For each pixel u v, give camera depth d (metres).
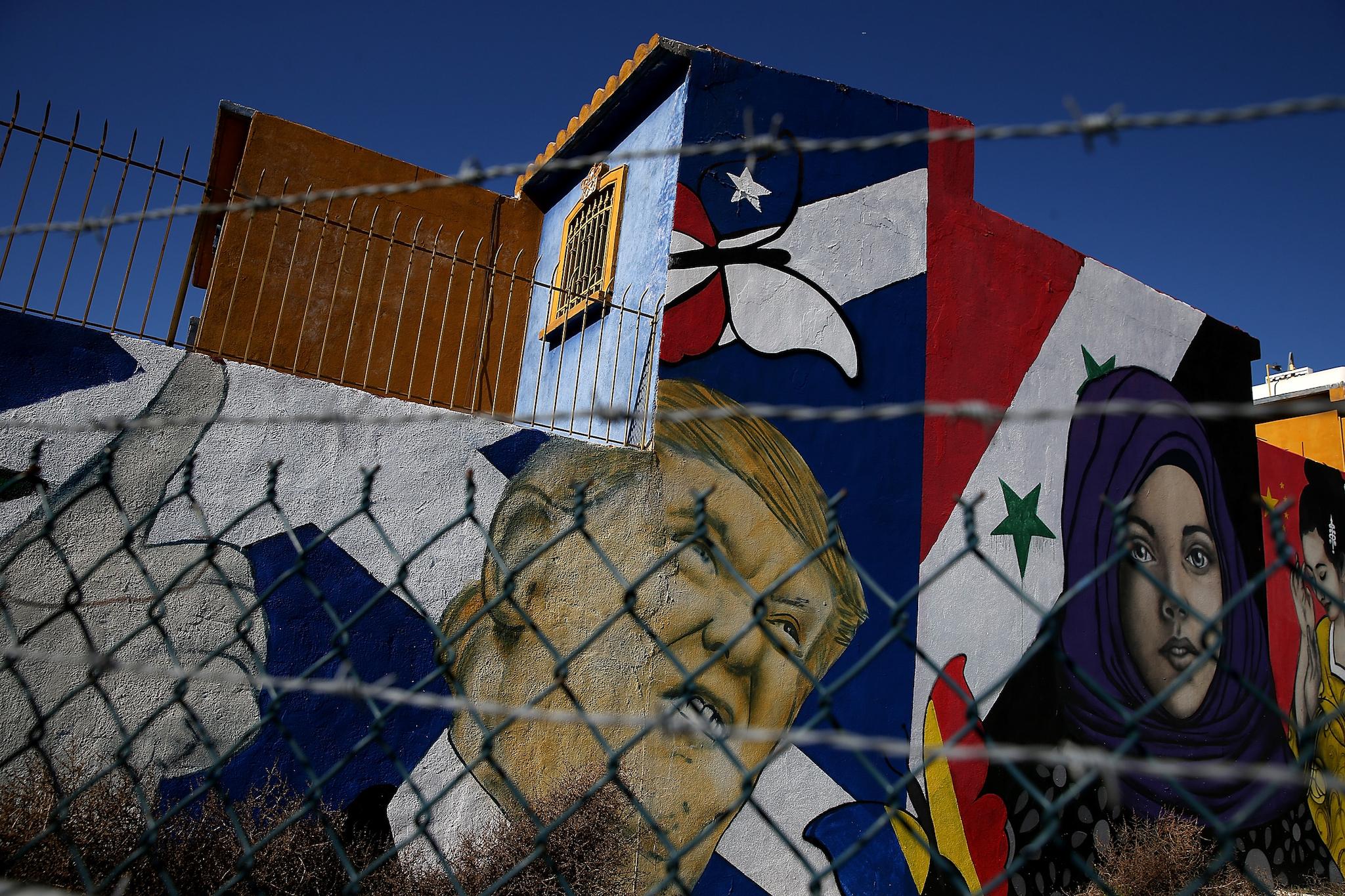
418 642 4.20
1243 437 8.36
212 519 3.94
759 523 5.12
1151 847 6.03
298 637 3.99
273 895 3.32
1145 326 7.62
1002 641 6.06
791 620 5.12
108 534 3.76
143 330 4.07
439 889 3.73
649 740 4.55
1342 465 11.21
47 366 3.81
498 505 4.50
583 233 6.62
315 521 4.12
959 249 6.43
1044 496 6.55
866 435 5.68
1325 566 9.05
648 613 4.69
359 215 6.96
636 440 5.18
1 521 3.61
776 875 4.75
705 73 5.63
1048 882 5.94
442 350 7.11
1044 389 6.73
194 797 1.78
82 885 3.02
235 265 6.45
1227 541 7.92
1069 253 7.13
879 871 5.13
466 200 7.43
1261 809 7.68
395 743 4.07
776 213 5.66
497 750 4.25
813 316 5.65
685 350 5.17
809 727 1.35
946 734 5.61
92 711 3.58
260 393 4.15
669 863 1.44
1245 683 1.13
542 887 3.72
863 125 6.11
